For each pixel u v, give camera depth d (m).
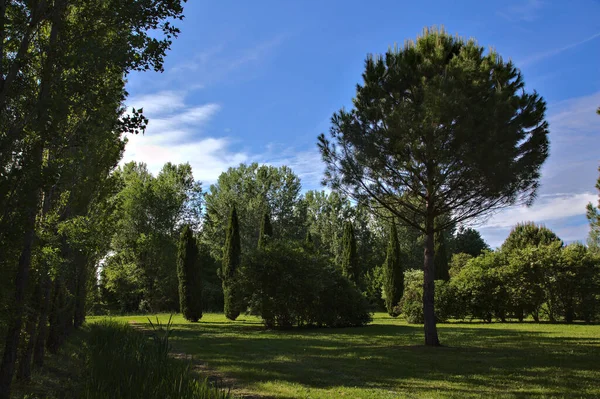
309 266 19.70
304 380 7.24
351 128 11.88
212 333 16.66
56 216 7.72
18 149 4.35
